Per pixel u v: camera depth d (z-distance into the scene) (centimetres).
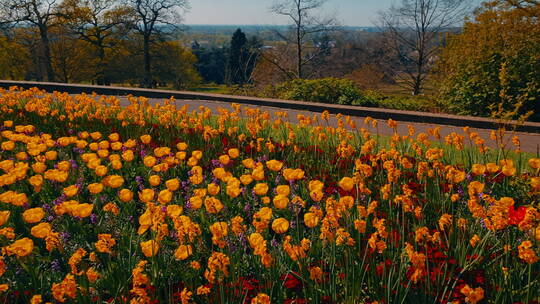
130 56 3925
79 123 805
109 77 4044
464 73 1288
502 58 1201
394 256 310
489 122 1033
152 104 1416
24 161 595
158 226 312
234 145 669
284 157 611
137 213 462
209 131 627
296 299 289
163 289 319
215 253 266
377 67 3834
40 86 1733
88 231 411
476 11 1384
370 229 365
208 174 559
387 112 1180
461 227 335
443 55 1631
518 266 309
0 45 3931
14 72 4272
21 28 3700
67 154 631
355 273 300
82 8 3681
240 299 282
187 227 307
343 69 3881
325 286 301
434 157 482
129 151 483
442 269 313
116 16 3688
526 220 276
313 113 1263
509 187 493
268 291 300
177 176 556
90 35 3856
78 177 532
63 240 373
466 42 1354
